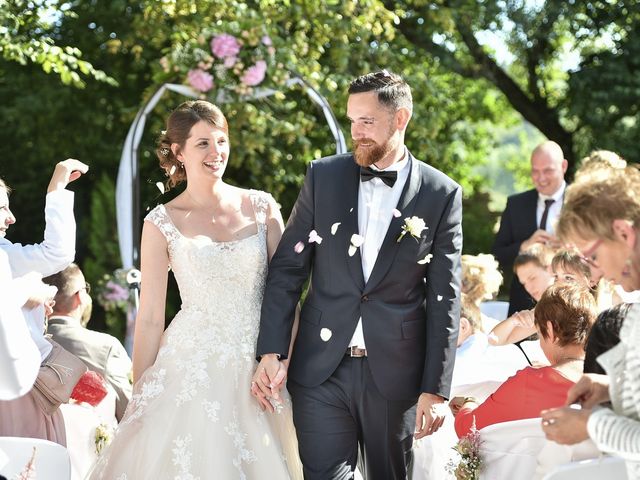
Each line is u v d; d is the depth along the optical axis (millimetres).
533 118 13148
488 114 14594
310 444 3807
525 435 3361
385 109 3730
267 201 4211
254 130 9531
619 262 2541
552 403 3436
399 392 3762
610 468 2723
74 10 11703
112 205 12156
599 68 11883
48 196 4035
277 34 8805
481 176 16469
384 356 3748
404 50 12422
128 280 6809
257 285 4074
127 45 10430
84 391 4414
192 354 3943
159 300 4059
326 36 9266
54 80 12023
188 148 4074
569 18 11773
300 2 9133
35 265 3939
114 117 12438
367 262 3814
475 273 4738
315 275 3895
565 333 3494
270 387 3826
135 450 3871
